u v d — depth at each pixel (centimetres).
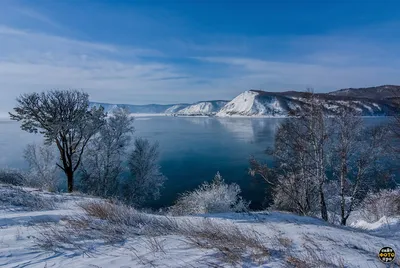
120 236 413
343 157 1405
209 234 435
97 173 2398
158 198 2688
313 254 362
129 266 299
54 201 838
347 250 410
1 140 5719
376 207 1441
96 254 336
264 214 933
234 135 8144
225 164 4094
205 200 2014
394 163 1560
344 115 1401
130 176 2769
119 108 2577
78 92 1927
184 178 3412
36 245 359
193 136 8125
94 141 2375
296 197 1511
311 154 1432
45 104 1748
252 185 2975
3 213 583
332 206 1670
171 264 304
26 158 2416
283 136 1480
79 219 508
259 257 332
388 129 1445
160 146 5981
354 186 1548
